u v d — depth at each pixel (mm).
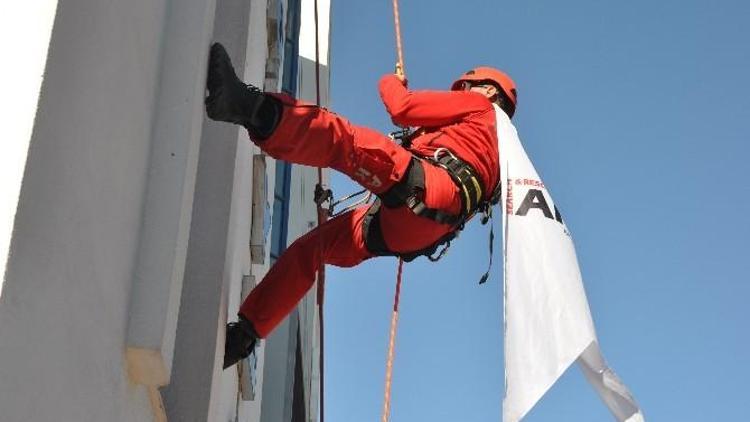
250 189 6602
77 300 3031
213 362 4664
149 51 3861
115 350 3504
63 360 2920
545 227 4988
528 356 4582
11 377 2525
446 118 5262
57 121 2803
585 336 4656
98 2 3135
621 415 4746
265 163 7082
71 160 2934
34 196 2656
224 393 5719
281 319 5324
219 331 4820
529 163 5234
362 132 4777
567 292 4801
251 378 6883
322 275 5953
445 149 5152
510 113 5863
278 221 13281
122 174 3502
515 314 4703
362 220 5348
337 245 5430
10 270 2516
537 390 4500
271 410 12906
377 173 4801
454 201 4992
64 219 2889
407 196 4871
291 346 13820
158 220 3832
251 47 5691
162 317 3682
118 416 3607
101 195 3258
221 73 4352
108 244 3355
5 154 2604
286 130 4559
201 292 4797
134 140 3654
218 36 5473
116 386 3541
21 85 2678
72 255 2969
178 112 4031
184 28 4195
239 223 5688
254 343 5289
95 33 3115
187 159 3959
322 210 5625
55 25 2754
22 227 2582
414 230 5020
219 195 5035
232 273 5395
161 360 3664
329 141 4656
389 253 5301
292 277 5324
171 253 3783
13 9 2754
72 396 3021
